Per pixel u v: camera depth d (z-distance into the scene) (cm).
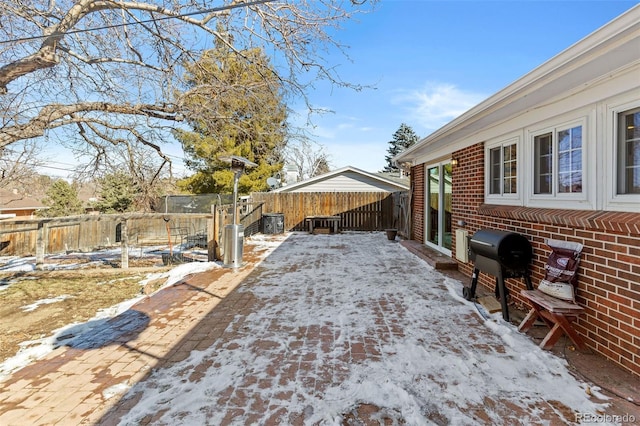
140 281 611
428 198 839
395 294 472
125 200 1683
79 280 620
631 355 255
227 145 802
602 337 282
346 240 1091
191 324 371
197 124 608
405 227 1083
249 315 396
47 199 1916
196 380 256
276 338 331
